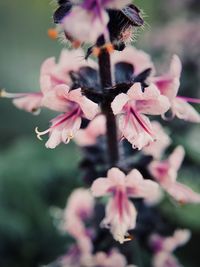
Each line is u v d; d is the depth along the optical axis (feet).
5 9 1.10
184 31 0.74
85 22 0.30
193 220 0.55
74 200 0.46
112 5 0.30
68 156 0.63
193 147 0.57
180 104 0.37
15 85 0.82
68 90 0.33
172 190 0.40
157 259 0.45
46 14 1.11
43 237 0.57
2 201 0.59
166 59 0.71
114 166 0.38
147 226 0.43
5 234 0.57
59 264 0.47
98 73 0.36
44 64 0.36
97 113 0.37
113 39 0.32
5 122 0.78
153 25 0.88
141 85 0.35
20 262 0.56
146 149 0.41
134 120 0.33
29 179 0.61
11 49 0.99
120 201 0.37
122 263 0.43
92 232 0.44
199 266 0.56
